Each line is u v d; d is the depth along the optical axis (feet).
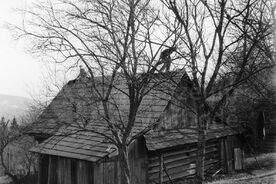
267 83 44.93
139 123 51.06
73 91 34.32
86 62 30.42
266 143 82.48
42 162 55.93
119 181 45.88
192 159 57.88
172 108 55.21
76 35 30.19
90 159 44.32
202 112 34.55
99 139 48.14
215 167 62.64
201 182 34.27
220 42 33.88
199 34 34.40
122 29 30.25
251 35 36.47
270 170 62.13
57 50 29.78
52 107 33.76
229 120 76.28
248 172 62.75
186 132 56.54
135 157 48.14
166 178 53.06
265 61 38.93
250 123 80.79
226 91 36.50
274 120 80.38
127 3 30.37
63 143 52.90
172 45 31.40
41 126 61.00
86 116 34.86
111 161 45.01
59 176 51.42
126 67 29.78
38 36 30.01
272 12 34.53
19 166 95.30
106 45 29.66
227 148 65.31
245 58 33.60
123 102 49.39
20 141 84.58
